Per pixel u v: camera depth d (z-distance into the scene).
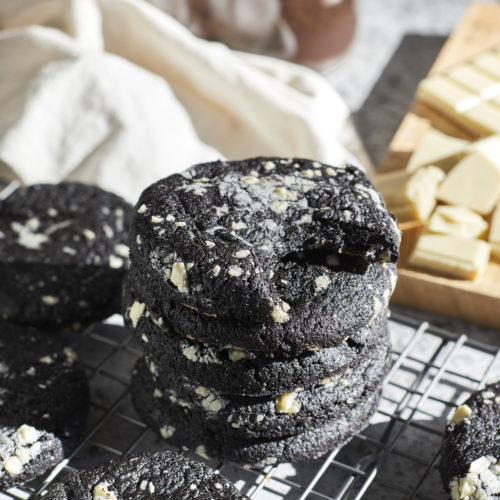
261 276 0.45
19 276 0.54
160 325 0.47
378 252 0.47
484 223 0.58
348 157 0.65
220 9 0.75
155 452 0.47
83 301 0.54
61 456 0.49
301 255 0.47
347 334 0.46
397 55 0.83
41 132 0.62
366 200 0.47
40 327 0.54
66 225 0.56
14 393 0.50
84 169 0.62
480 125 0.63
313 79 0.67
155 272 0.46
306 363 0.47
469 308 0.57
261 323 0.45
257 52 0.77
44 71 0.63
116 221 0.56
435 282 0.56
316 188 0.48
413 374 0.54
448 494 0.48
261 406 0.48
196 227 0.46
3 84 0.64
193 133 0.65
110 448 0.50
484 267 0.57
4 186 0.62
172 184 0.48
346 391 0.48
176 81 0.67
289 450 0.48
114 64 0.63
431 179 0.59
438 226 0.58
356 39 0.85
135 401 0.50
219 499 0.45
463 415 0.49
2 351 0.51
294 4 0.73
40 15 0.66
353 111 0.75
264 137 0.65
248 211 0.47
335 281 0.47
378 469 0.49
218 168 0.49
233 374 0.46
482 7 0.77
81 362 0.54
